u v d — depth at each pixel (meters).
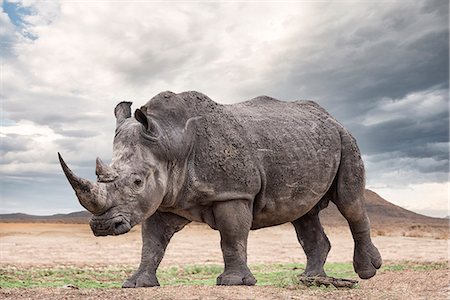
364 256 10.41
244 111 9.50
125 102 9.02
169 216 9.17
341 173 10.15
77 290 8.01
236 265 8.65
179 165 8.45
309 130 9.83
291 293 7.97
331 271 13.90
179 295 7.41
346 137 10.29
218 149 8.66
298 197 9.45
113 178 7.79
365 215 10.38
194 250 23.14
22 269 14.11
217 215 8.68
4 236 30.62
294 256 20.70
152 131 8.21
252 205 8.93
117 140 8.31
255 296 7.50
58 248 22.84
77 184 7.39
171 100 8.65
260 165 8.95
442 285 9.36
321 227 10.82
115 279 12.48
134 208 7.89
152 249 9.05
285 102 10.51
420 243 26.73
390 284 9.86
